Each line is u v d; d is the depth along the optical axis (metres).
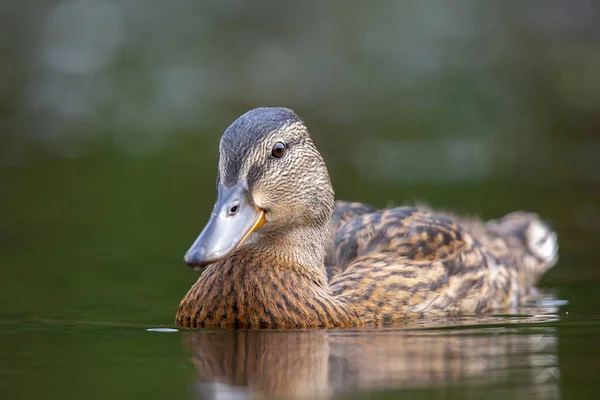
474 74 26.30
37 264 12.91
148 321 9.89
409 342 8.70
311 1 30.69
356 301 10.10
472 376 7.44
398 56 28.25
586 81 25.27
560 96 24.19
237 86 26.33
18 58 28.00
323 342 8.70
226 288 9.41
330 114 23.42
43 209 16.38
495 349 8.37
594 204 15.87
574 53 27.92
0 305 10.77
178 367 7.79
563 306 10.98
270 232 9.68
